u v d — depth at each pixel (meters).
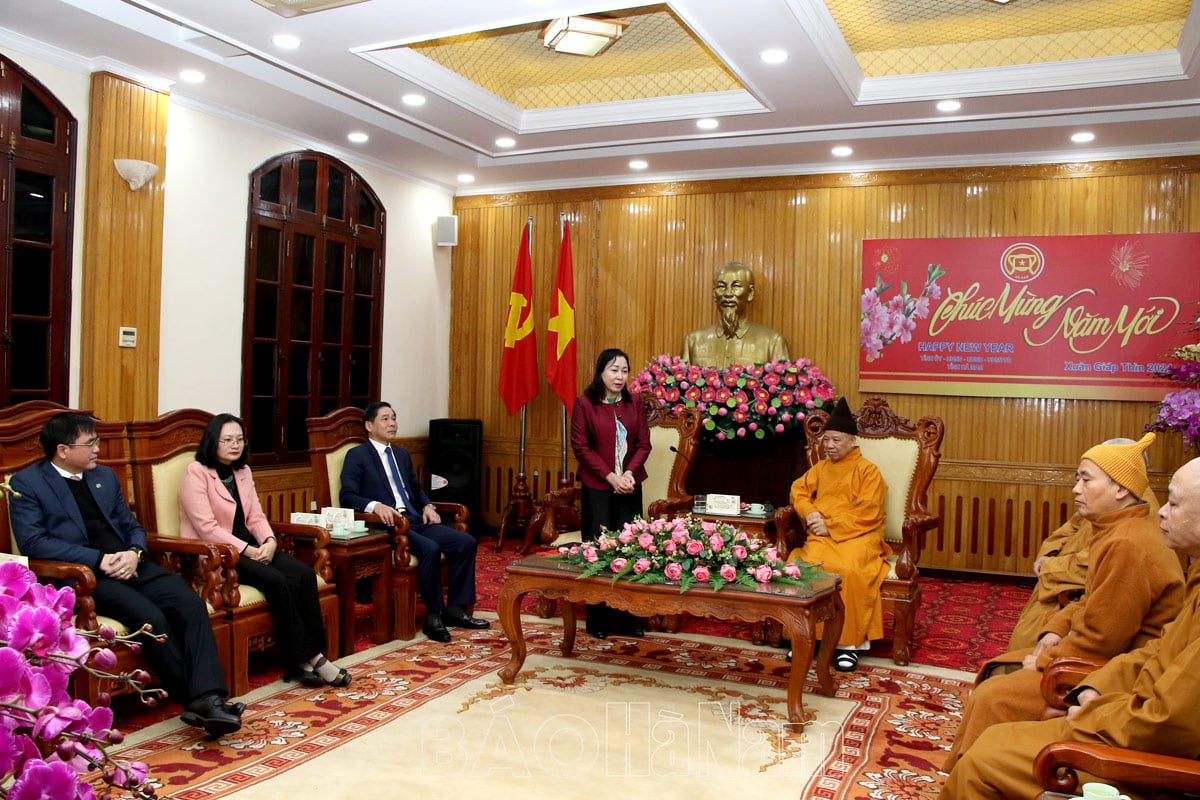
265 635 4.01
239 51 5.13
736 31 4.66
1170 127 6.05
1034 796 2.10
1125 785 2.00
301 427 6.96
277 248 6.68
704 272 7.71
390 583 4.85
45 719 0.95
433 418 8.48
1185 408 5.37
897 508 5.03
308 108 6.15
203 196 6.04
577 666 4.41
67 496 3.65
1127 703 2.09
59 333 5.11
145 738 3.37
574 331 7.83
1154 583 2.62
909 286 7.08
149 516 4.14
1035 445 6.82
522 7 4.48
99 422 4.20
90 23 4.69
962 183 6.97
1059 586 3.38
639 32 5.75
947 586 6.70
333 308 7.27
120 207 5.29
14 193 4.88
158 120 5.48
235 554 3.83
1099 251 6.61
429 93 5.84
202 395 6.09
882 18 5.38
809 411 6.51
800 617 3.57
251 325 6.44
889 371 7.14
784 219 7.46
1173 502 2.23
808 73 5.27
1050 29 5.53
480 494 8.34
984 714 2.64
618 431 5.12
